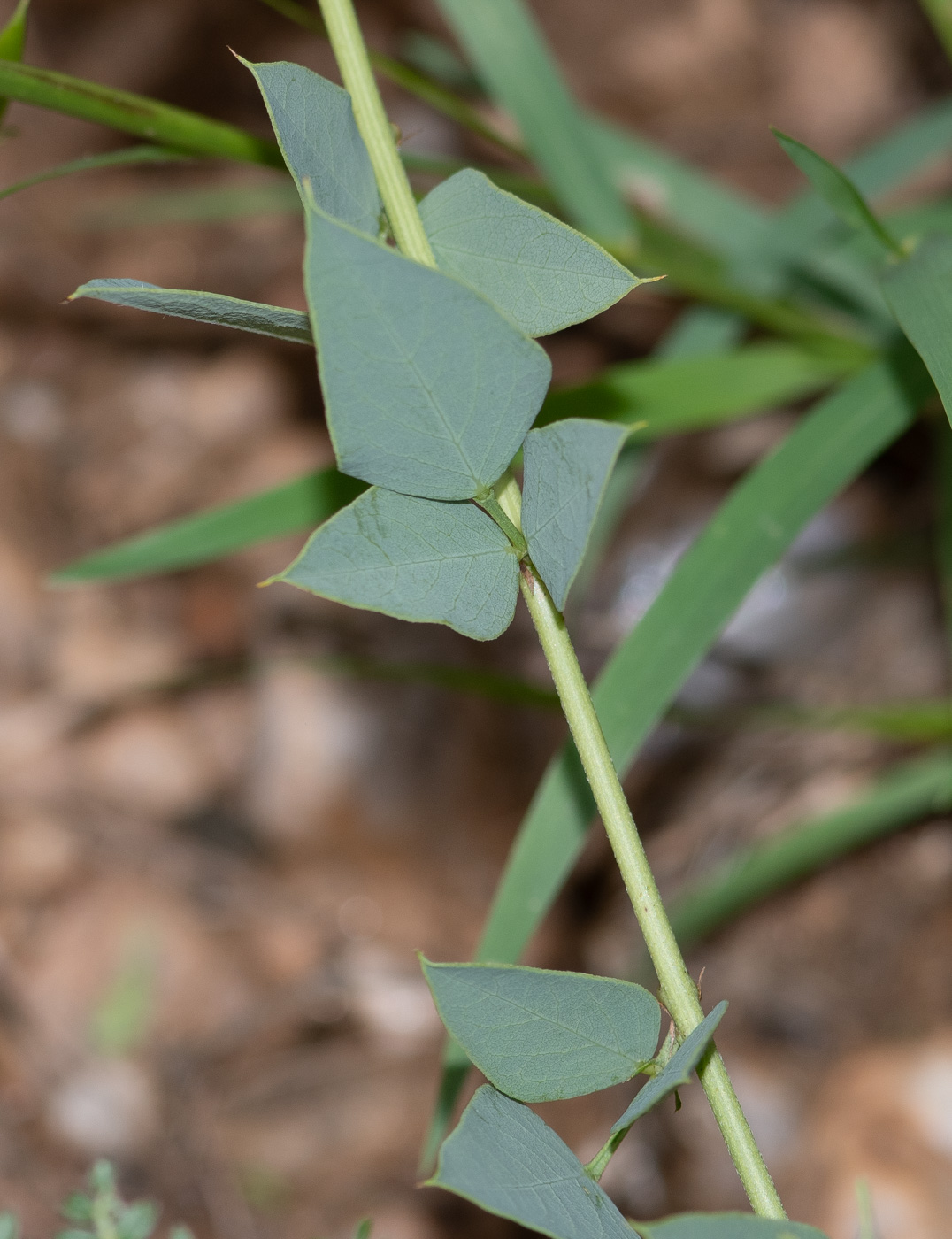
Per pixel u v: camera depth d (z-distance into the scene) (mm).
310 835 1400
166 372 1679
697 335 992
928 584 1325
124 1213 522
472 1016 457
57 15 1916
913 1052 1031
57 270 1753
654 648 613
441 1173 442
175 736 1450
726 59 1862
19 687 1459
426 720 1430
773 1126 1043
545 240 468
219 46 1875
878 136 1729
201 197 1159
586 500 468
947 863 1138
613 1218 456
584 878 1296
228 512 707
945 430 939
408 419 454
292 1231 1122
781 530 652
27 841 1362
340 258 441
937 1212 942
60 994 1269
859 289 960
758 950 1154
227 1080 1228
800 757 1262
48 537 1556
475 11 886
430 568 462
